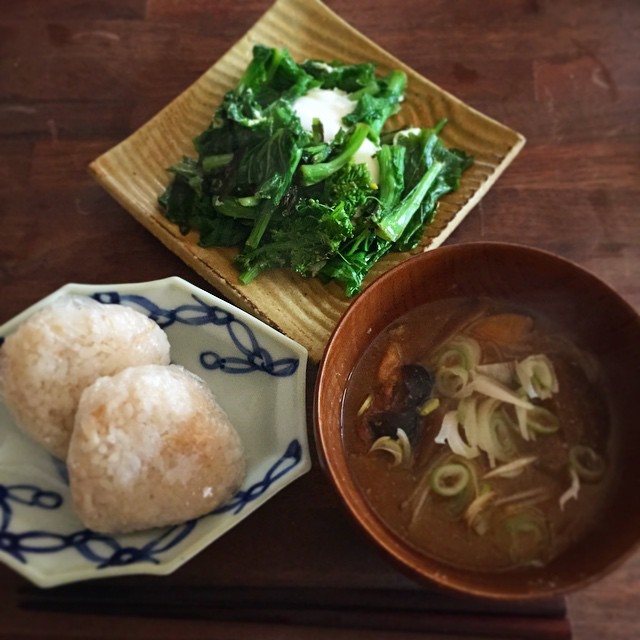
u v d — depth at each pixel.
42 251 0.40
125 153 0.41
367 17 0.48
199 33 0.48
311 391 0.36
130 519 0.29
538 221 0.41
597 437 0.31
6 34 0.48
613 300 0.30
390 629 0.31
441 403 0.32
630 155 0.43
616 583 0.32
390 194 0.40
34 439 0.31
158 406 0.30
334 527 0.33
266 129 0.41
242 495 0.30
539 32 0.47
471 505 0.30
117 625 0.31
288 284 0.39
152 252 0.40
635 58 0.46
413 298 0.33
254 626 0.31
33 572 0.27
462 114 0.43
